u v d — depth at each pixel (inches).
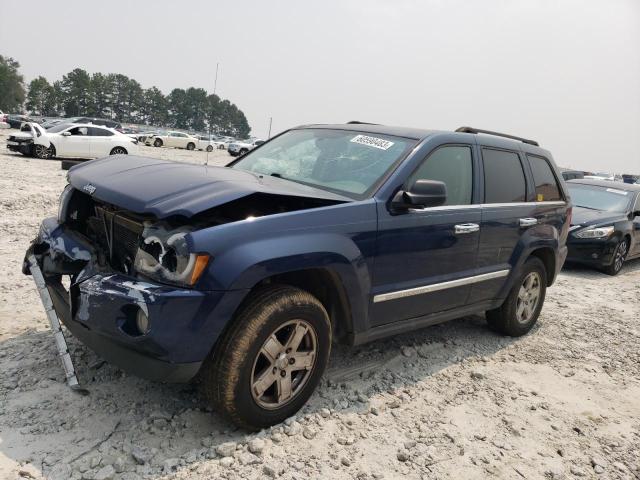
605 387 175.2
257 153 185.3
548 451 132.5
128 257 119.8
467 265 170.6
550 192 215.6
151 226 112.5
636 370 192.7
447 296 165.6
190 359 107.7
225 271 107.8
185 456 110.8
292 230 120.2
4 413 118.8
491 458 125.9
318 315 126.6
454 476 117.4
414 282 151.9
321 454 118.0
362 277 134.6
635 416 157.2
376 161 153.3
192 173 129.0
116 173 135.8
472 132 191.3
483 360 183.9
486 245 176.6
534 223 198.4
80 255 130.8
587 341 218.1
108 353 112.1
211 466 108.9
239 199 117.9
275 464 111.3
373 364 168.4
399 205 142.2
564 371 183.8
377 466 117.0
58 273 135.6
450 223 159.6
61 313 126.1
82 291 114.2
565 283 330.6
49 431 114.2
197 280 106.5
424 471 117.7
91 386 133.6
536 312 216.1
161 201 111.2
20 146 799.7
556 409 155.3
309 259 120.6
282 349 122.0
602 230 363.3
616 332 233.8
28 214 352.8
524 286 206.7
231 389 113.7
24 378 134.0
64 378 135.8
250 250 111.6
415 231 147.9
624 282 358.3
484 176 178.4
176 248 106.9
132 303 105.7
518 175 196.7
